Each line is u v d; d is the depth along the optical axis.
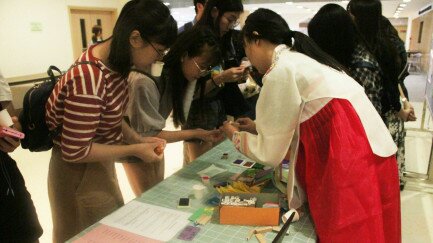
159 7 1.10
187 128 2.10
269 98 1.13
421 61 10.68
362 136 1.07
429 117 4.88
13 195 1.31
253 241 1.06
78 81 1.10
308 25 1.71
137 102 1.49
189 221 1.17
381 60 1.85
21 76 5.97
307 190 1.16
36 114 1.26
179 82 1.69
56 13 6.62
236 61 2.17
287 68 1.11
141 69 1.46
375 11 1.81
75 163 1.31
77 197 1.35
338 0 5.00
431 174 3.13
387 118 2.46
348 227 1.03
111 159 1.24
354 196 1.04
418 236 2.37
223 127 1.54
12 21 5.91
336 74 1.15
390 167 1.16
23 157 3.87
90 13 7.32
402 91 2.54
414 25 13.07
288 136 1.14
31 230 1.40
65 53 6.92
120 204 1.46
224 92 2.18
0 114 1.20
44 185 3.19
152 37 1.10
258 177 1.47
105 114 1.22
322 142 1.11
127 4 1.12
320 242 1.09
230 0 1.92
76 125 1.12
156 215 1.21
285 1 5.39
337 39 1.62
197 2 2.29
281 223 1.15
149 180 1.84
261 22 1.21
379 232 1.05
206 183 1.44
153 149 1.34
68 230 1.41
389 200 1.19
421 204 2.77
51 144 1.34
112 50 1.11
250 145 1.24
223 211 1.14
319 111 1.10
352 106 1.09
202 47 1.56
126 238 1.08
